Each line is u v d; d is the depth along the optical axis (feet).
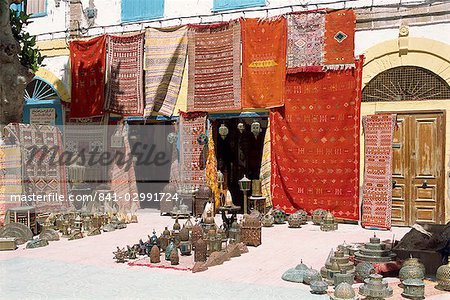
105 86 42.04
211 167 38.88
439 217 31.86
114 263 23.63
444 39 32.09
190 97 39.14
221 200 39.60
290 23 35.76
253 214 28.30
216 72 38.32
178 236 25.77
